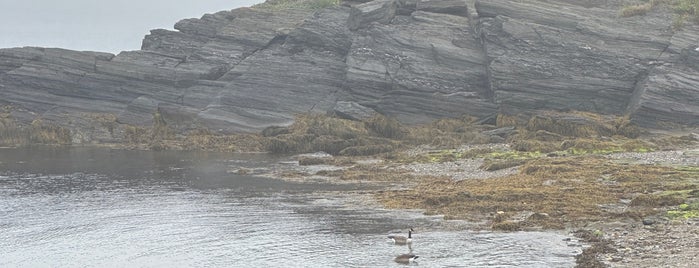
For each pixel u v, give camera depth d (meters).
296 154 126.94
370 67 145.38
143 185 93.31
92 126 145.38
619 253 53.84
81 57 155.62
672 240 56.41
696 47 136.88
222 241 63.16
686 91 128.38
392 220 69.44
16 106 152.75
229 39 162.75
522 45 140.75
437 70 144.12
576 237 60.16
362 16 154.00
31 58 156.12
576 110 134.38
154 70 153.00
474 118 135.62
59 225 70.06
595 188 79.38
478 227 65.31
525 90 136.12
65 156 124.19
